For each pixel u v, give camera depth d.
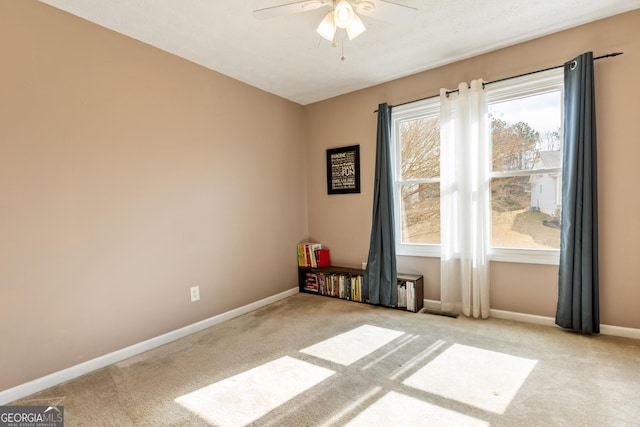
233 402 1.80
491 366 2.09
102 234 2.28
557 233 2.69
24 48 1.92
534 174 2.77
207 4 2.06
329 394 1.85
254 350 2.44
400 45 2.70
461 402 1.73
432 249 3.31
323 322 2.98
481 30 2.50
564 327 2.54
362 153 3.70
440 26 2.43
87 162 2.20
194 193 2.89
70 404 1.82
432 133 3.31
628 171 2.35
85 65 2.19
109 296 2.31
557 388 1.82
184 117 2.81
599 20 2.41
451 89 3.08
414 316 3.07
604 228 2.45
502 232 2.92
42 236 2.00
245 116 3.39
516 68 2.75
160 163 2.63
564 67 2.49
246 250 3.39
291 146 4.00
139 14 2.15
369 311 3.26
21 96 1.91
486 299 2.90
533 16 2.33
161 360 2.33
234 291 3.25
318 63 2.99
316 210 4.16
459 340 2.49
